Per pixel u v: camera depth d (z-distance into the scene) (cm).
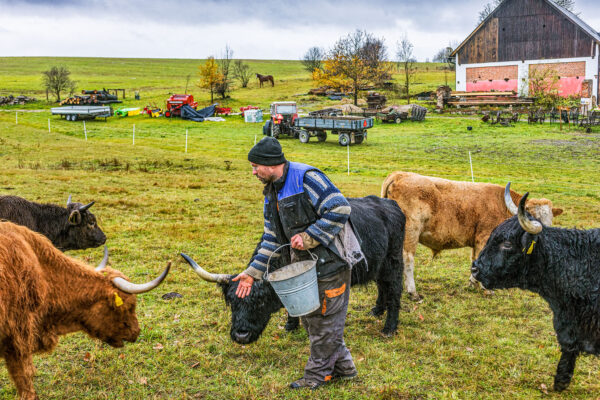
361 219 556
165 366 515
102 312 443
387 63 6925
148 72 11944
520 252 480
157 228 1145
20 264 391
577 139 3609
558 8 5391
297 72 11925
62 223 777
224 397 465
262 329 493
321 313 447
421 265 920
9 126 4269
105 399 455
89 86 8981
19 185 1592
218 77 6838
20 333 391
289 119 4072
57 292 420
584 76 5381
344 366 480
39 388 468
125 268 843
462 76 5916
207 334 594
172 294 713
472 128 4275
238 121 5106
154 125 4738
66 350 538
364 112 5350
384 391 469
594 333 461
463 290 782
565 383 480
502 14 5647
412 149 3406
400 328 630
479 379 504
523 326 636
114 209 1332
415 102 6191
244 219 1273
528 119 4509
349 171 2559
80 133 4078
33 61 13850
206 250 977
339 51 6450
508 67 5691
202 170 2342
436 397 468
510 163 2803
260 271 454
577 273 464
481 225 761
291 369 520
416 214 743
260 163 423
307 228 428
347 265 444
